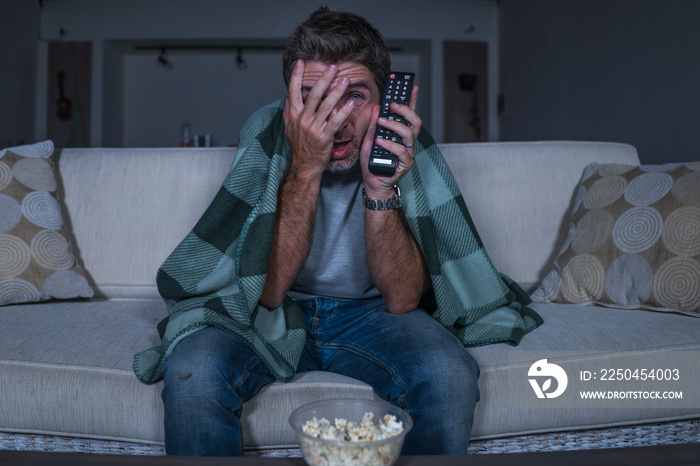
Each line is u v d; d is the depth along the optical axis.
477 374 1.04
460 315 1.23
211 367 0.95
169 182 1.65
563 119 4.57
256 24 6.14
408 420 0.64
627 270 1.44
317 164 1.10
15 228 1.49
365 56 1.10
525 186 1.71
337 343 1.20
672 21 3.07
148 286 1.62
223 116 7.05
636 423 1.19
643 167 1.60
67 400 1.07
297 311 1.21
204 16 6.14
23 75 5.70
